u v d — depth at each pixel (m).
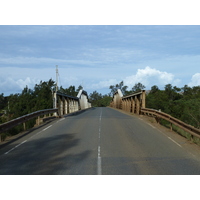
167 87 71.62
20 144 10.67
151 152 8.98
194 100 27.91
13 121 13.07
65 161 7.64
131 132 13.83
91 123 18.28
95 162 7.52
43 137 12.32
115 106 69.19
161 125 17.66
